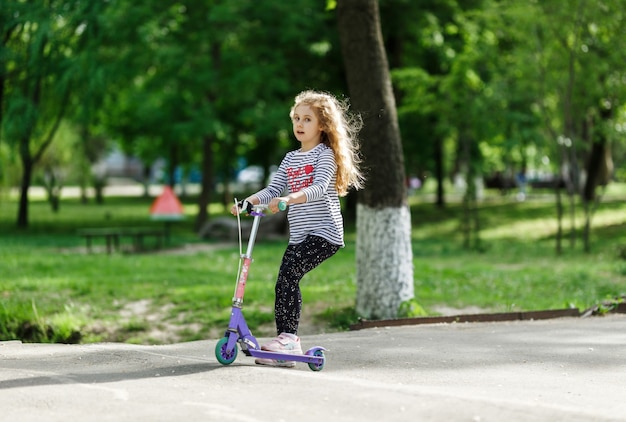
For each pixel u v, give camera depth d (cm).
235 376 571
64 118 2998
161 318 1109
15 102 2530
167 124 2689
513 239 2591
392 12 2653
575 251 2162
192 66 2597
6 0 2523
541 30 2109
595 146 3238
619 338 806
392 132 1075
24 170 2970
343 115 647
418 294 1245
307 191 592
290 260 616
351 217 3016
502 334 841
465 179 2392
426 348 743
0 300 1159
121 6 2442
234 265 1700
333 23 2753
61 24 2612
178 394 524
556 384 594
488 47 2364
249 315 1098
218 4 2567
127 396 518
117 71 2481
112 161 8812
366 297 1079
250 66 2528
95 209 4297
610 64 2123
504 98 2316
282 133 2770
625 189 4575
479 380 605
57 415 476
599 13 1984
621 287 1370
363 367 649
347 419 468
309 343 775
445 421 466
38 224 3162
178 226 3153
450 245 2394
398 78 2412
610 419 470
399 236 1075
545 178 5712
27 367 623
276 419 467
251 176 5650
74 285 1305
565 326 905
